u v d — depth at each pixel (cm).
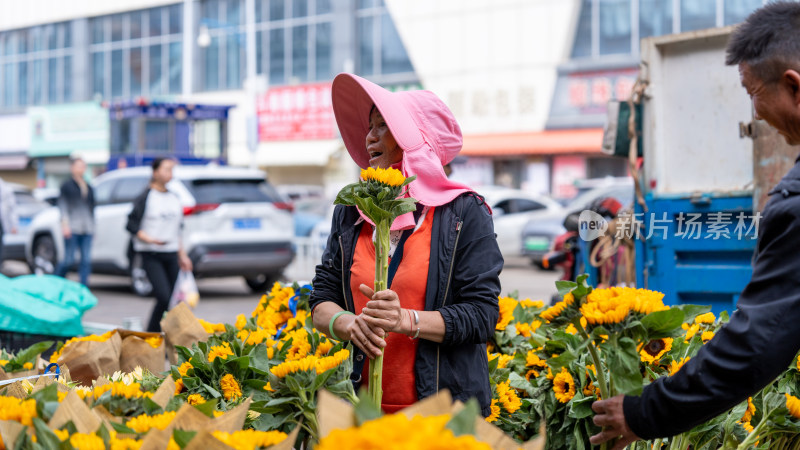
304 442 265
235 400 274
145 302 1251
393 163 280
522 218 1859
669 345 274
